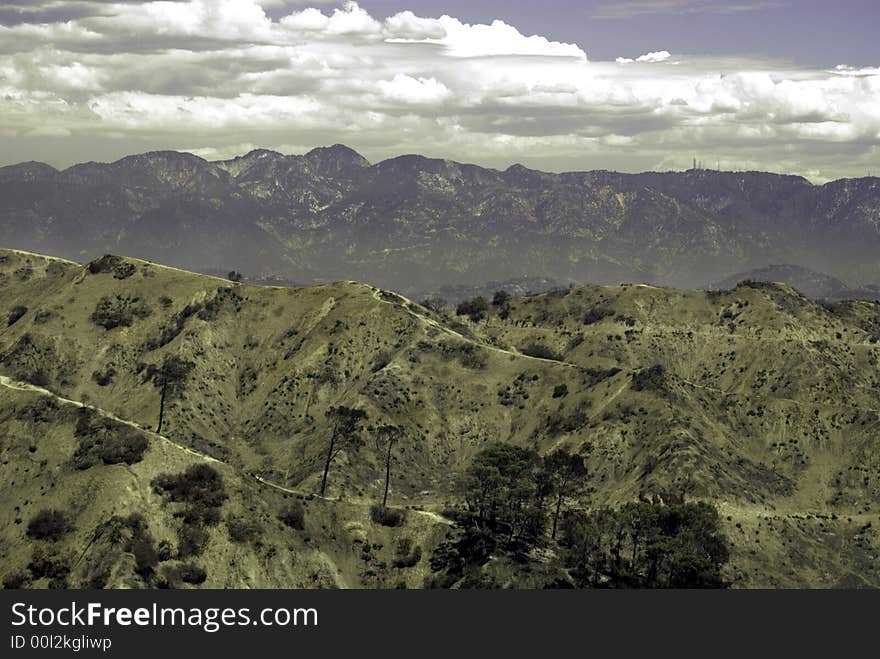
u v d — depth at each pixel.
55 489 187.12
